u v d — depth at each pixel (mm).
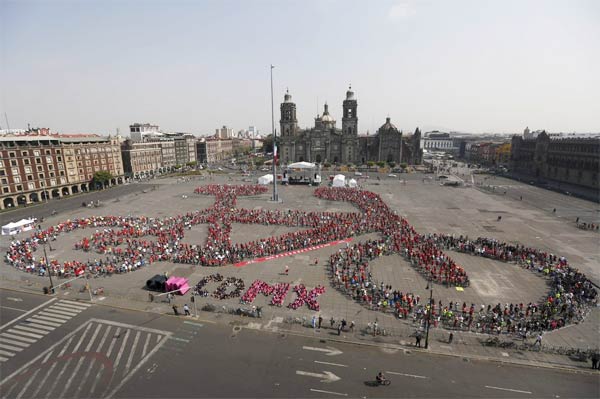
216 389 26375
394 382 27250
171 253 55188
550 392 26109
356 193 109312
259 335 33781
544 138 153375
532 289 43531
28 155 104312
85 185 126500
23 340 32969
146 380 27453
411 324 35719
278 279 46438
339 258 52719
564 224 74812
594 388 26625
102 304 39812
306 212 85500
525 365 29375
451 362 29828
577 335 33625
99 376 27969
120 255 54625
